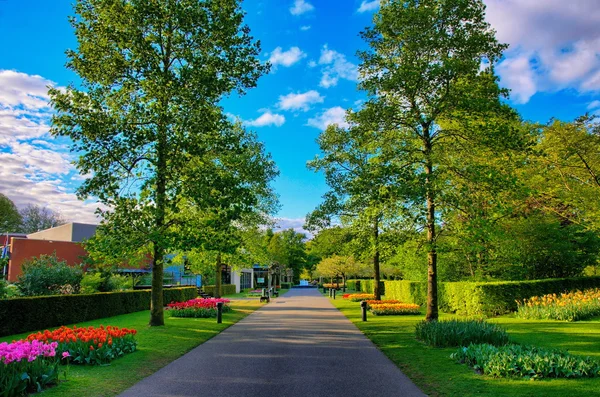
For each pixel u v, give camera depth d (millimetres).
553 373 6566
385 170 12047
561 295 15586
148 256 17891
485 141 12414
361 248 21797
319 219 21422
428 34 12805
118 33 12742
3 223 55812
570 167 18172
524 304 15961
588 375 6426
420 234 15023
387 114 12906
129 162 12898
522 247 18312
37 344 6664
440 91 12969
